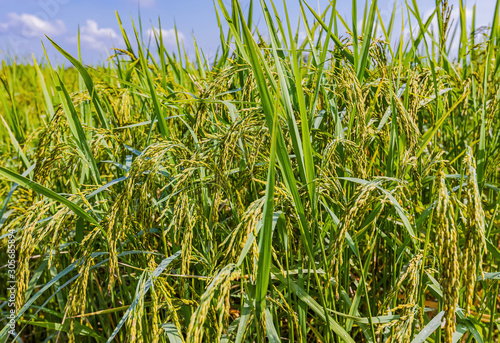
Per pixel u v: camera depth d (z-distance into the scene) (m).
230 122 2.24
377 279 2.34
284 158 1.26
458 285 1.08
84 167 2.22
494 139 2.37
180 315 1.76
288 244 1.71
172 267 1.63
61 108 1.94
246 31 1.13
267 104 1.21
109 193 2.22
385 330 1.57
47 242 1.92
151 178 1.48
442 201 1.13
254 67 1.17
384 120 1.91
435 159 1.61
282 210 1.52
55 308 2.39
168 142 1.58
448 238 1.09
